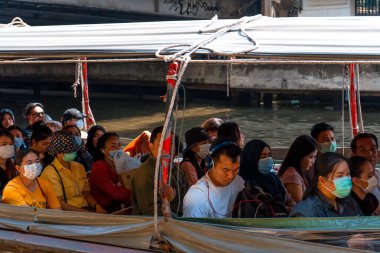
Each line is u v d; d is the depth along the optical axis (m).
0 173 5.66
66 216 4.40
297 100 22.86
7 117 8.24
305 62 3.96
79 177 5.64
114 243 4.14
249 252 3.71
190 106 23.28
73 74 23.97
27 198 5.01
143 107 23.45
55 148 5.45
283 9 25.64
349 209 4.22
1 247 4.59
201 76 22.70
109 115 21.86
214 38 4.38
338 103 21.86
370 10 25.98
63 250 4.27
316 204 4.06
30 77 24.61
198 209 4.34
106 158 5.84
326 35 4.36
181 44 4.19
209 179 4.47
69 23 28.36
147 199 4.64
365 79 20.33
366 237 3.74
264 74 21.91
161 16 28.05
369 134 5.81
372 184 4.68
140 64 23.61
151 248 3.99
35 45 4.84
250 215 4.32
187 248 3.86
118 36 4.90
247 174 4.72
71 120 7.92
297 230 3.76
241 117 20.97
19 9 25.45
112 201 5.70
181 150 6.31
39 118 8.38
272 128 18.89
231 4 29.05
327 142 6.25
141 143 7.12
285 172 5.17
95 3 25.45
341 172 3.99
